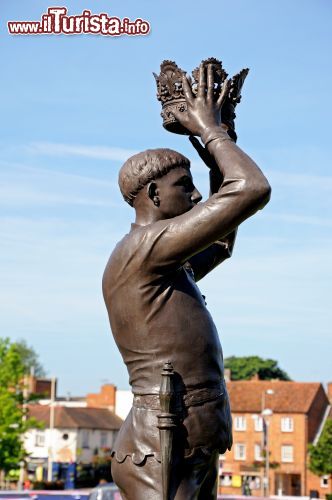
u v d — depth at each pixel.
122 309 4.67
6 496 27.67
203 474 4.56
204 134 4.72
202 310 4.71
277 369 105.81
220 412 4.60
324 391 76.44
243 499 29.28
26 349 105.88
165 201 4.75
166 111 4.97
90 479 71.06
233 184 4.45
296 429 73.62
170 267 4.57
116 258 4.71
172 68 4.94
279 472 73.38
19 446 48.28
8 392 47.94
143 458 4.51
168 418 4.44
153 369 4.59
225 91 4.86
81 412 81.88
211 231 4.46
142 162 4.77
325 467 61.50
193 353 4.59
